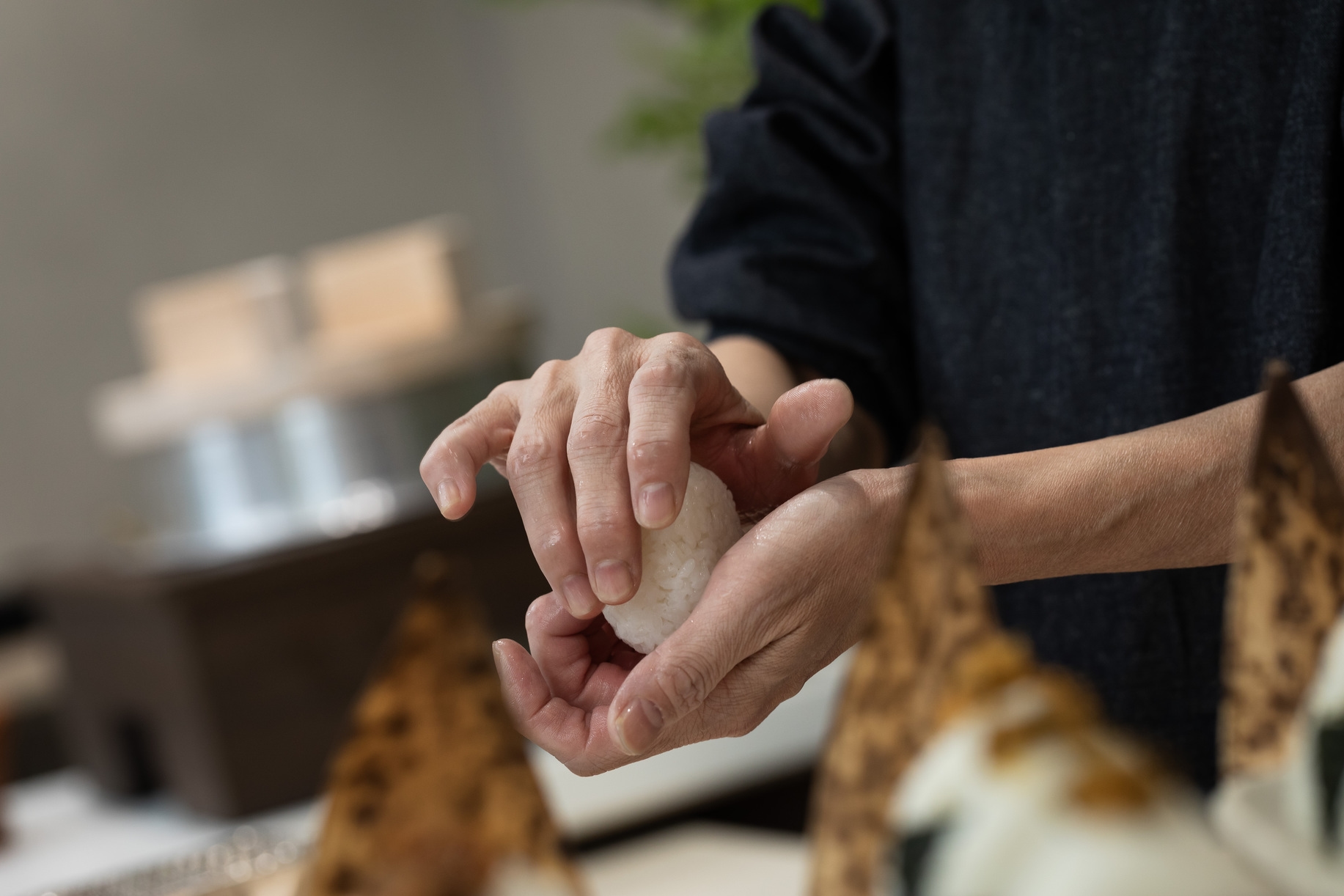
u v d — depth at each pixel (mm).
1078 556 784
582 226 3998
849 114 1054
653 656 752
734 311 1035
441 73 3990
